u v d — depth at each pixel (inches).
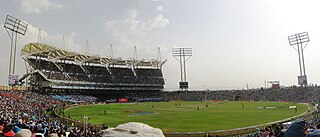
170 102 4581.7
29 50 3698.3
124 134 151.5
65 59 4522.6
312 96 3727.9
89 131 1323.8
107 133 159.0
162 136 157.0
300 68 4205.2
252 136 1138.7
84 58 4640.8
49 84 3858.3
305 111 2445.9
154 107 3351.4
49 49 3757.4
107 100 4645.7
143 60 5531.5
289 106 2972.4
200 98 5216.5
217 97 5103.3
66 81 4126.5
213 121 1934.1
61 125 1400.1
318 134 209.2
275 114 2282.2
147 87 5541.3
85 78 4574.3
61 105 3142.2
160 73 5954.7
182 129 1594.5
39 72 3754.9
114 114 2518.5
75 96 4217.5
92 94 4793.3
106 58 4913.9
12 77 3272.6
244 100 4594.0
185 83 5546.3
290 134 221.9
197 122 1894.7
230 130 1409.9
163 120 2037.4
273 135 430.9
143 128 162.2
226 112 2549.2
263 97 4456.2
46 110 2559.1
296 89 4252.0
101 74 4963.1
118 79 5132.9
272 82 5836.6
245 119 2007.9
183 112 2642.7
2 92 2824.8
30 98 2972.4
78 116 2335.1
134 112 2706.7
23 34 3371.1
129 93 5374.0
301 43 4183.1
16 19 3243.1
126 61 5369.1
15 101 2445.9
